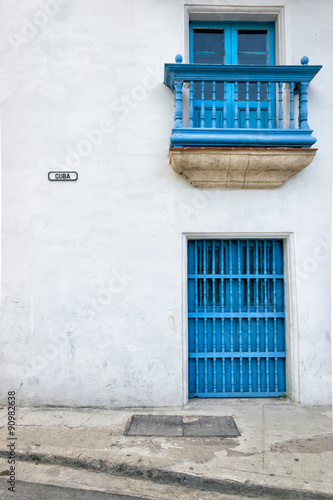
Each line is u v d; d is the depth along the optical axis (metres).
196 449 3.69
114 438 3.94
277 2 5.18
